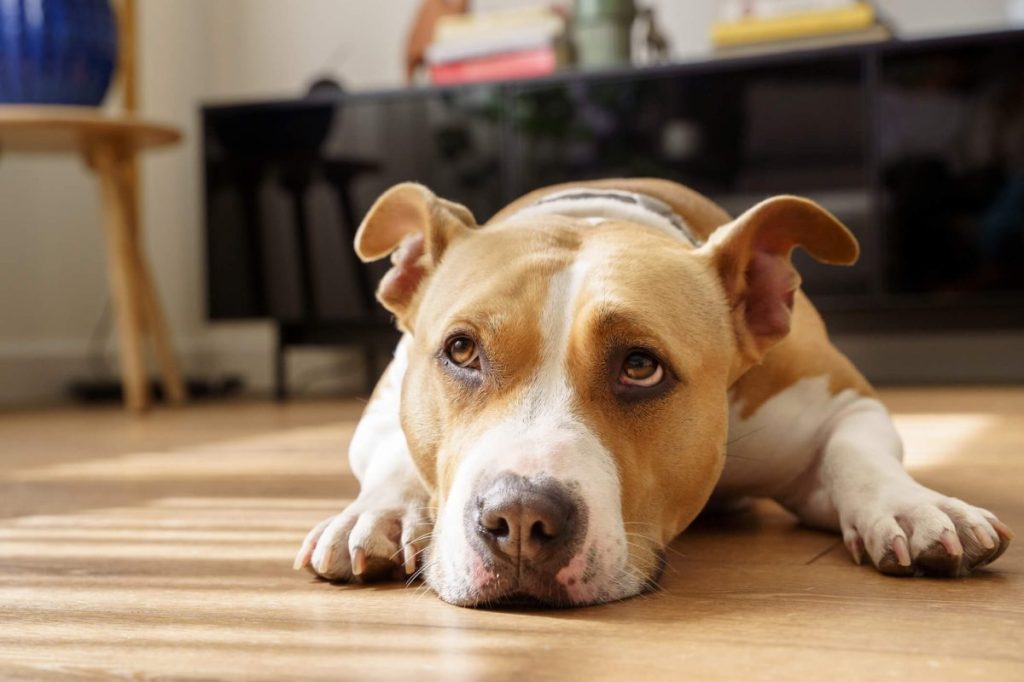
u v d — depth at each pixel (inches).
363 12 116.6
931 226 89.3
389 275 42.3
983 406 74.5
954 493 46.6
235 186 103.6
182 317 118.0
